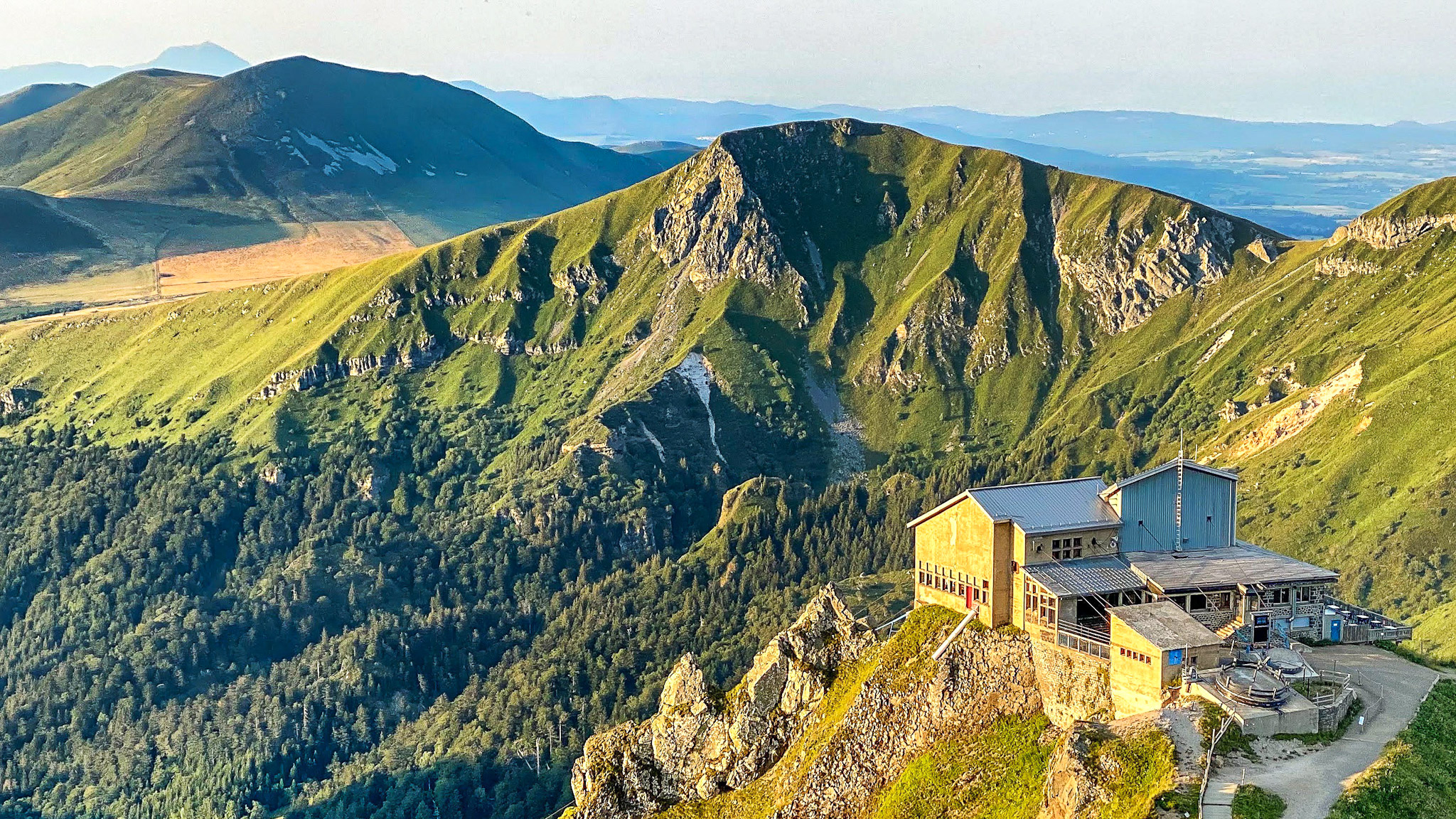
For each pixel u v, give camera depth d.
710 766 135.75
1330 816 80.25
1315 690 98.12
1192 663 99.88
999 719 114.00
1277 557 121.12
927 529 130.12
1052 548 117.94
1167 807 82.62
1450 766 88.31
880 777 119.12
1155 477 122.06
